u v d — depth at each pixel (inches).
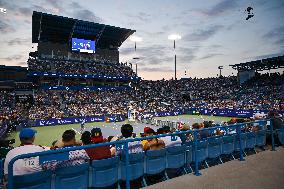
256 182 217.3
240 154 299.1
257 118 446.3
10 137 882.8
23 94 1866.4
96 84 2321.6
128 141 197.2
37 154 148.2
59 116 1406.3
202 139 276.1
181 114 1834.4
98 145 177.6
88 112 1577.3
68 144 188.5
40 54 2377.0
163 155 230.8
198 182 219.0
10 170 137.9
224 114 1555.1
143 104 1989.4
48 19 2128.4
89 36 2623.0
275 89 1856.5
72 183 170.7
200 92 2384.4
